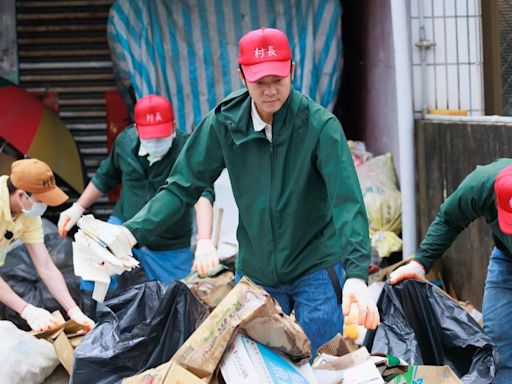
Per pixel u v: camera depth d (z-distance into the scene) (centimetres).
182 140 647
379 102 866
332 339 436
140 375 396
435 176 704
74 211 658
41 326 513
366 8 913
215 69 882
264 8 878
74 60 988
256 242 450
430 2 750
